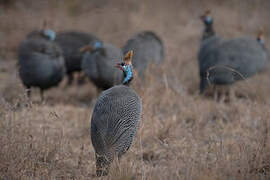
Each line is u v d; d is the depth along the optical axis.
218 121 18.67
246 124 17.95
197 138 16.61
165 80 20.92
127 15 35.81
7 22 34.97
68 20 36.31
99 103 13.18
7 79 25.58
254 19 38.09
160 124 17.22
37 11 38.38
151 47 23.69
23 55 22.28
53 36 25.22
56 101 23.77
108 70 22.55
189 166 12.72
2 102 15.69
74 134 17.42
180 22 36.88
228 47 23.08
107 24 35.16
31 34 25.12
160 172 12.82
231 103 20.67
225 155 13.79
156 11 37.88
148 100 17.98
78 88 26.56
